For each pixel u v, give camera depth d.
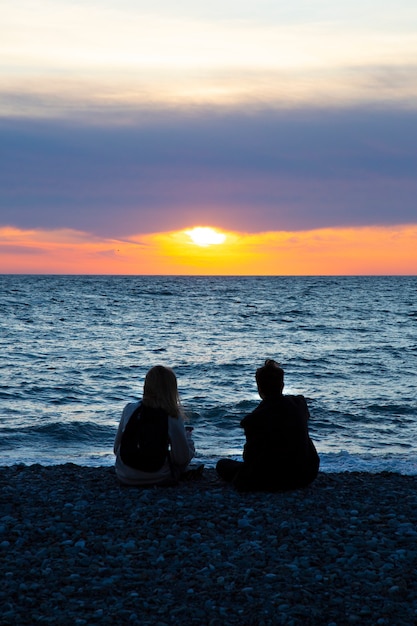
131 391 20.83
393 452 12.85
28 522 6.15
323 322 51.78
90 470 8.86
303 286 160.75
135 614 4.30
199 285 162.00
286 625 4.20
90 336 39.06
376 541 5.70
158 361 28.20
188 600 4.54
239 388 21.42
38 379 22.73
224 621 4.24
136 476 7.46
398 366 27.17
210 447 13.05
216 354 30.98
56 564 5.13
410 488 7.98
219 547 5.55
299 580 4.84
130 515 6.38
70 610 4.37
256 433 7.20
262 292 120.00
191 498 7.01
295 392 20.66
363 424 15.86
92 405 18.30
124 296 96.44
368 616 4.33
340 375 24.61
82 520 6.25
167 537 5.75
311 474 7.36
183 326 47.03
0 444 13.20
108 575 4.95
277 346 34.78
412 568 5.11
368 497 7.34
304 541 5.68
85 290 116.62
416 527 6.16
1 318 50.97
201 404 18.22
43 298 85.25
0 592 4.61
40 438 13.84
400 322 52.25
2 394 19.58
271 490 7.33
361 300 91.25
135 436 7.41
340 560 5.23
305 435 7.28
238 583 4.79
